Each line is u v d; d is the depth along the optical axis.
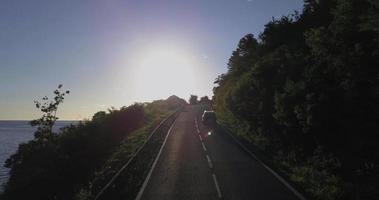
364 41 16.34
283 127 27.66
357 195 16.95
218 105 92.25
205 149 33.84
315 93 20.31
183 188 19.86
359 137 17.34
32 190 30.73
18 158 38.38
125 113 56.31
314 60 22.30
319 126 19.98
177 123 61.66
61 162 35.03
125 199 18.19
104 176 25.19
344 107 18.59
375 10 14.86
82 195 20.33
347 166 19.78
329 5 39.97
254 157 29.33
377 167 17.52
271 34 54.38
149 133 45.97
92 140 40.47
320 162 23.00
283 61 31.34
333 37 18.09
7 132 139.38
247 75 43.34
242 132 46.25
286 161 27.09
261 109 33.62
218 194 18.53
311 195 17.95
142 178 22.48
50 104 46.91
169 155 30.80
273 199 17.48
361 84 16.61
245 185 20.22
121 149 36.06
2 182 41.00
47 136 43.69
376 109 16.33
